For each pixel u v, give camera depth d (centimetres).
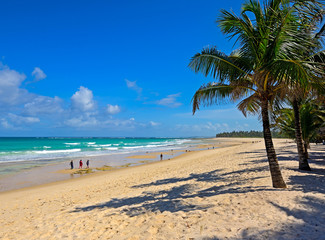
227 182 935
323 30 838
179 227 471
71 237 502
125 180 1466
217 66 731
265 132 723
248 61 707
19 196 1223
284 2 591
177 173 1470
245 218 470
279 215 464
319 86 633
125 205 736
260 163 1442
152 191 944
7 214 850
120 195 952
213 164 1750
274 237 371
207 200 648
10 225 679
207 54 723
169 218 532
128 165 2588
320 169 1109
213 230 431
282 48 605
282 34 591
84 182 1566
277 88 691
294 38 606
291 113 1354
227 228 432
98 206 772
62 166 2539
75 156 3688
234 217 483
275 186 705
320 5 566
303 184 745
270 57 639
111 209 698
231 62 707
